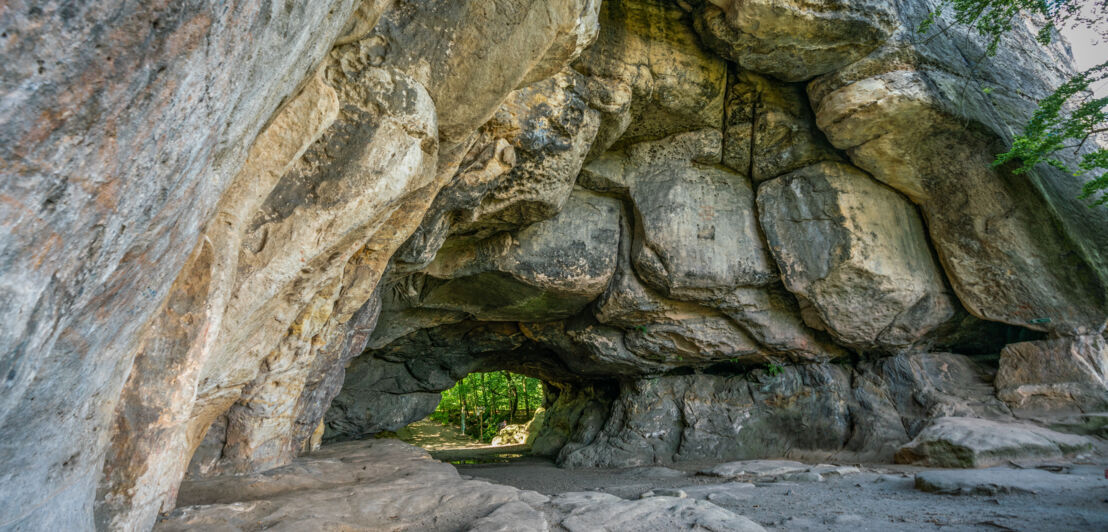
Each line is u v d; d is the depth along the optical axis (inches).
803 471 362.0
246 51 78.9
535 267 440.1
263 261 167.5
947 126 382.9
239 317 165.8
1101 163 343.3
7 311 51.3
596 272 452.1
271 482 221.1
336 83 174.7
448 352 583.2
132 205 66.0
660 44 370.9
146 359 128.9
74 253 59.2
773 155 437.1
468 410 1300.4
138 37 53.5
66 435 76.2
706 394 538.9
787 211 439.5
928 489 266.7
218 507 172.7
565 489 359.6
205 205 95.9
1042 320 404.8
